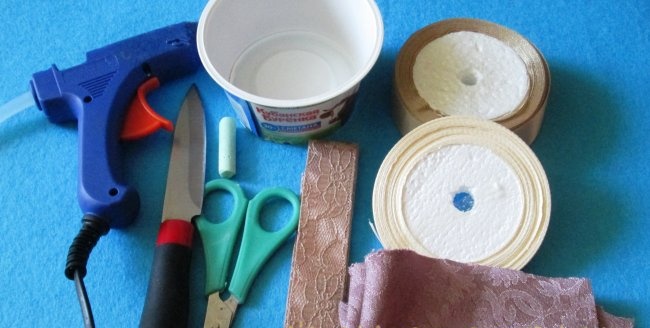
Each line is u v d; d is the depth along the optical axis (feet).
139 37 2.77
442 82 2.63
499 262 2.36
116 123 2.63
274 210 2.62
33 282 2.55
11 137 2.79
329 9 2.78
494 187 2.45
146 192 2.67
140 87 2.75
